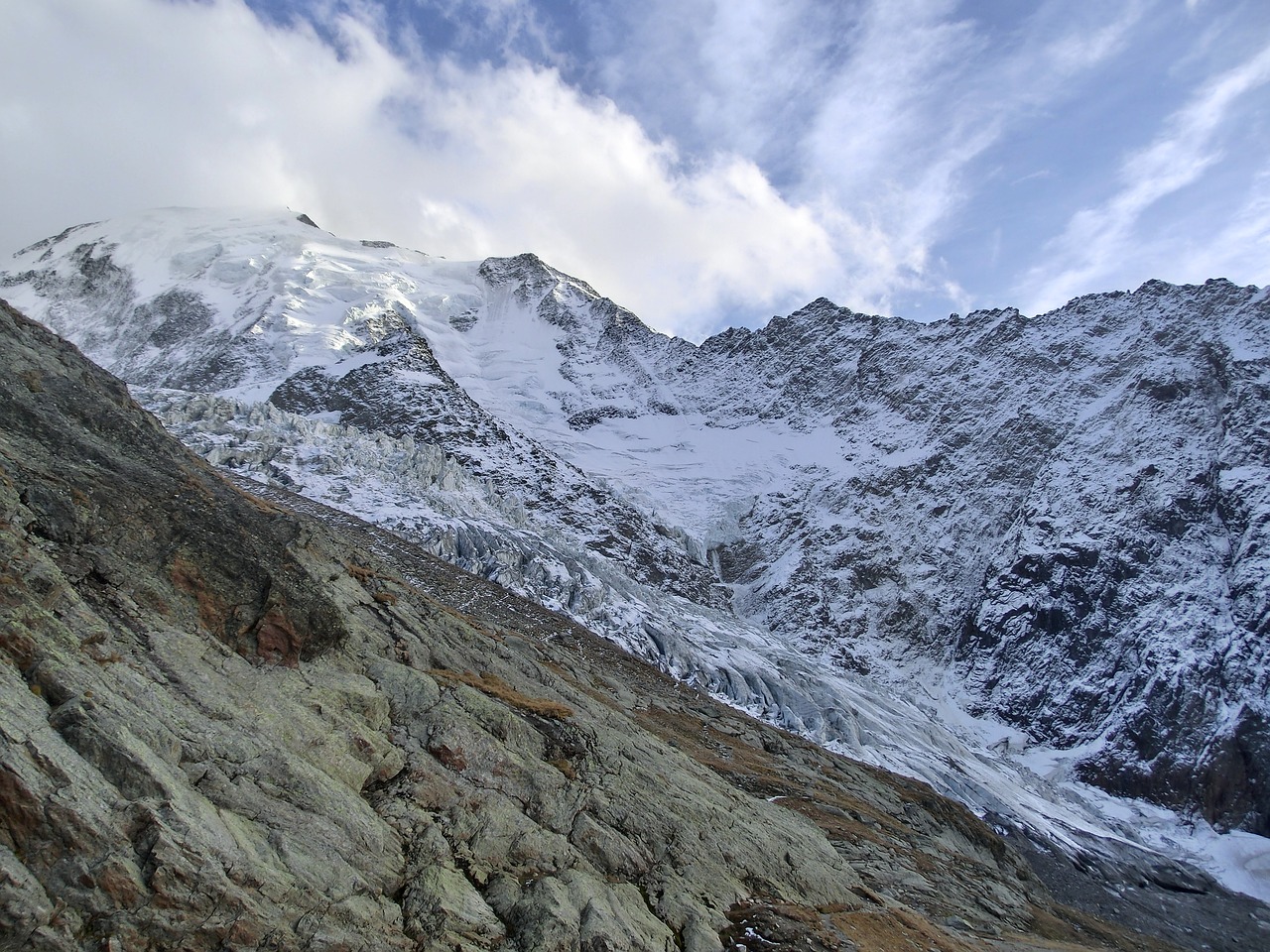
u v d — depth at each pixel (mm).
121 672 22719
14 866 17375
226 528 30172
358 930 21078
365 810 24484
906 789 82438
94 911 17750
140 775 20234
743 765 65250
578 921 25109
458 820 26750
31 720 19719
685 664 108000
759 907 30984
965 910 49562
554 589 106250
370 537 88312
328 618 30188
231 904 19344
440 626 39562
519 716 33312
